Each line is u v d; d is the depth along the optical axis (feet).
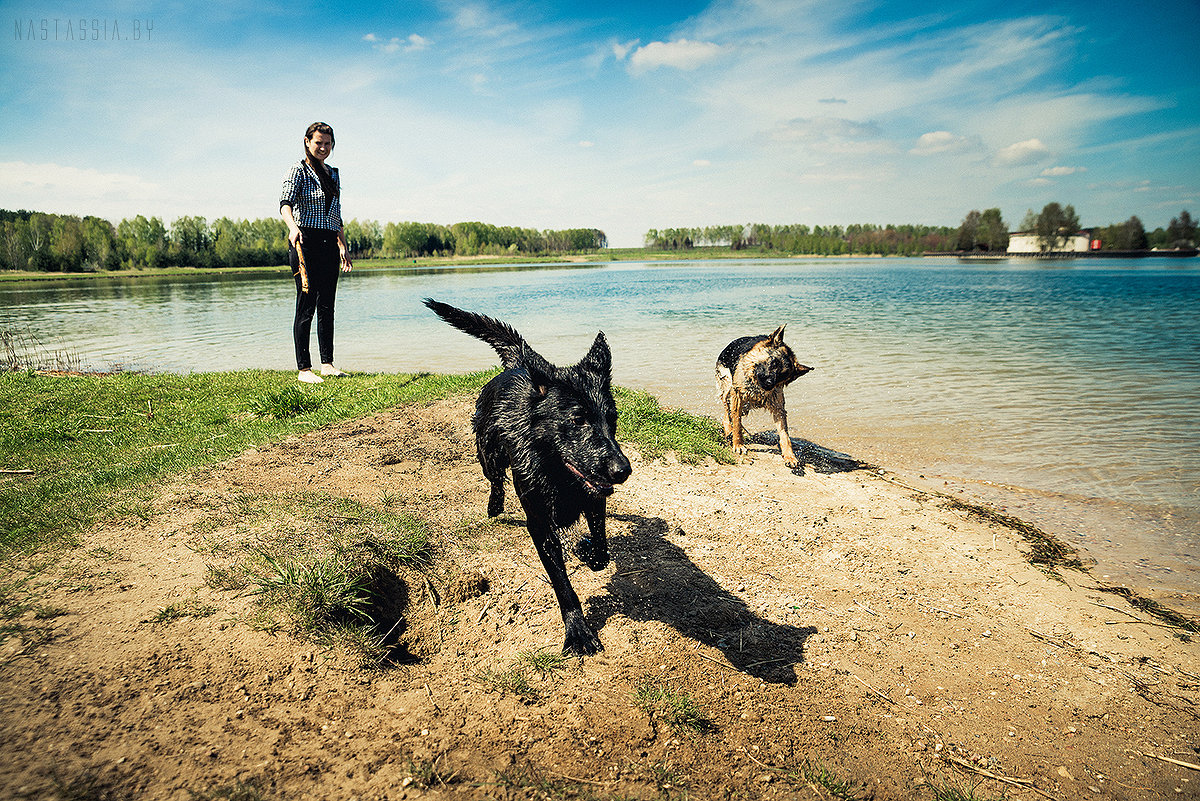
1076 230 435.53
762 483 21.15
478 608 13.00
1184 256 406.62
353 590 12.37
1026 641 13.25
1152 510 19.63
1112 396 33.17
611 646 11.93
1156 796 9.56
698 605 13.48
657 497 19.15
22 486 17.37
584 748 9.61
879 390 34.96
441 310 15.38
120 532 14.38
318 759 8.90
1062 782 9.75
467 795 8.53
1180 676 12.28
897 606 14.29
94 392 29.45
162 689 9.77
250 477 18.02
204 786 8.24
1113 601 14.79
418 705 10.27
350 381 31.63
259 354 48.01
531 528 12.41
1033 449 25.23
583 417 11.85
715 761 9.57
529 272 220.43
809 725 10.48
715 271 225.97
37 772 8.13
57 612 11.35
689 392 34.53
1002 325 62.34
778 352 22.54
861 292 110.73
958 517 19.03
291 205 30.91
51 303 96.58
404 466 19.86
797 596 14.32
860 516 18.90
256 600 11.87
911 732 10.59
